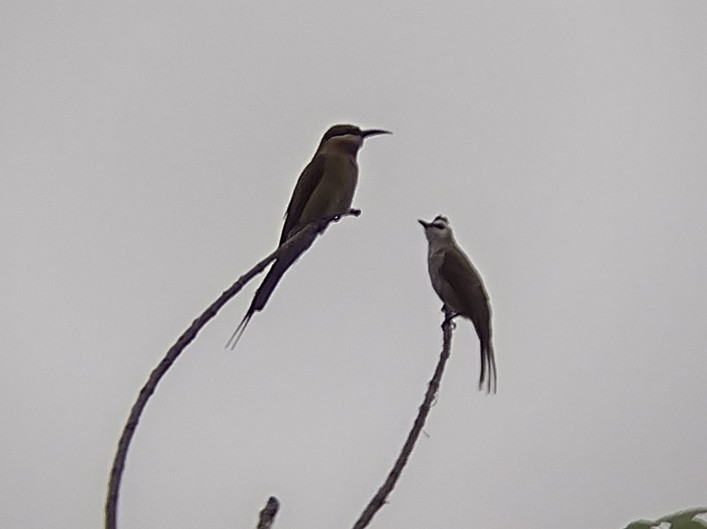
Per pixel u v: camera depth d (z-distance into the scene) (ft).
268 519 16.10
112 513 16.22
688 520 14.60
